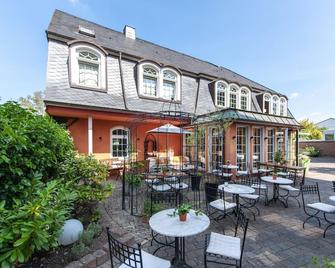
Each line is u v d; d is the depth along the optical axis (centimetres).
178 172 840
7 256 187
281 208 553
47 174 377
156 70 1057
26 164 281
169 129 796
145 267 220
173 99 1058
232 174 847
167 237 376
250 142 987
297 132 1245
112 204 560
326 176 1062
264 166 1011
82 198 394
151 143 1136
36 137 324
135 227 415
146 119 863
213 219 465
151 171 852
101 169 446
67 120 883
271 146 1105
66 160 428
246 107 1334
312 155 2323
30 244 207
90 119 823
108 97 881
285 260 312
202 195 665
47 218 220
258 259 313
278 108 1471
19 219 206
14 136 248
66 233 315
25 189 276
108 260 305
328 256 322
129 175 663
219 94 1246
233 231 409
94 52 876
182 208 278
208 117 959
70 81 800
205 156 1020
